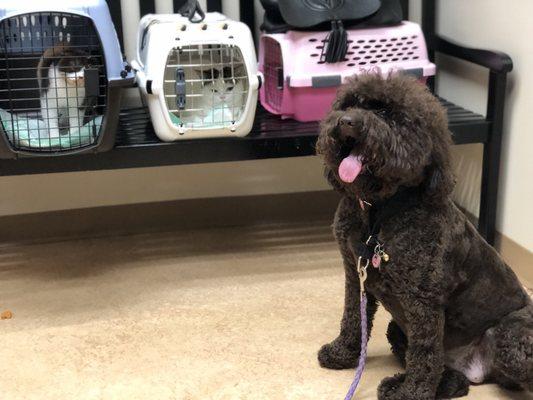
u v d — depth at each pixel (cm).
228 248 227
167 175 241
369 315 154
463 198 240
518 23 199
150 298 192
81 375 156
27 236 234
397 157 123
